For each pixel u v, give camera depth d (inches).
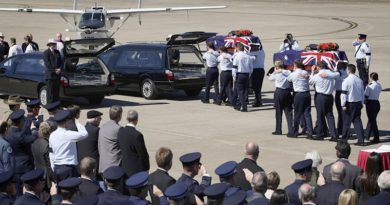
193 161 919.7
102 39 2209.6
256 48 2199.8
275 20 5915.4
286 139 1780.3
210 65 2269.9
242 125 1955.0
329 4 7751.0
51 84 2156.7
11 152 1103.6
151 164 1547.7
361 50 2516.0
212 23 5728.3
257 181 850.1
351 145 1697.8
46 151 1130.0
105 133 1203.9
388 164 1226.0
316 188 956.6
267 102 2322.8
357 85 1675.7
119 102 2347.4
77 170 1146.0
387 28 5187.0
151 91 2367.1
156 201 927.7
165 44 2390.5
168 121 2020.2
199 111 2170.3
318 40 4434.1
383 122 1963.6
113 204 811.4
